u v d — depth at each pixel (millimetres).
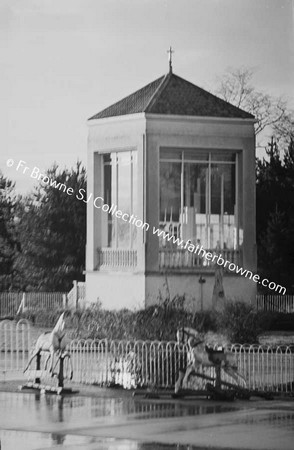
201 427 17141
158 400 20500
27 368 22344
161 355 21953
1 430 16844
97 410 19047
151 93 25859
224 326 25047
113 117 25906
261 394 20812
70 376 21859
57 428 17031
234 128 26375
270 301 26312
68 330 24781
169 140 25812
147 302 25406
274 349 24406
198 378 21750
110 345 22969
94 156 26109
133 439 15984
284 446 15297
